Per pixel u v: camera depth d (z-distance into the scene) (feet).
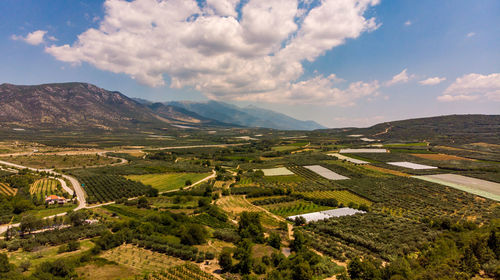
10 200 479.82
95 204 516.73
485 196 501.97
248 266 259.80
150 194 577.43
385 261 284.20
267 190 580.71
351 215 431.84
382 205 487.20
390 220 405.39
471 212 429.38
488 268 219.41
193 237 330.75
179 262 278.87
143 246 316.40
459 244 285.64
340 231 360.89
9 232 335.47
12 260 266.16
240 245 298.76
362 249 313.12
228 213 475.31
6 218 401.70
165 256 292.20
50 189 589.32
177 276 248.32
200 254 293.43
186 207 501.15
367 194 549.54
